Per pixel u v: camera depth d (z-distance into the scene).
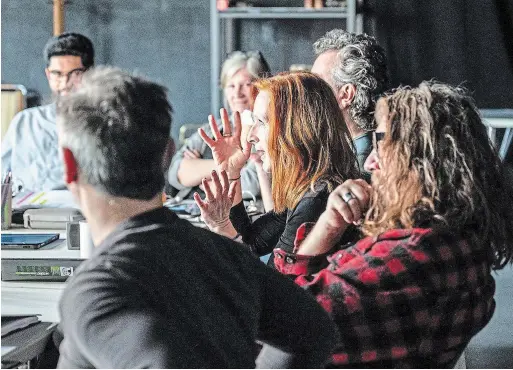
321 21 7.19
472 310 1.85
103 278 1.37
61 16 7.10
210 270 1.50
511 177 1.95
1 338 2.10
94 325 1.34
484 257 1.87
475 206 1.83
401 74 7.27
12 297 2.51
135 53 7.30
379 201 1.89
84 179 1.47
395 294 1.77
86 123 1.44
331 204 2.15
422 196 1.83
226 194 2.81
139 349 1.33
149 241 1.45
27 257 2.73
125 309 1.34
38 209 3.53
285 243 2.55
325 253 2.22
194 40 7.27
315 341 1.64
